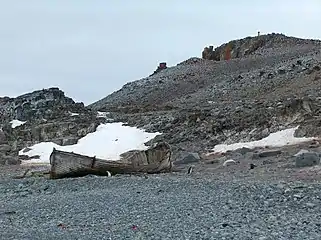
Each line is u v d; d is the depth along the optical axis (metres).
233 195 16.81
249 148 33.97
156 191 19.27
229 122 40.72
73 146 44.06
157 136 42.56
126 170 27.22
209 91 76.25
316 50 99.75
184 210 15.15
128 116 50.81
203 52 149.25
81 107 60.56
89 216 15.52
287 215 13.47
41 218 15.85
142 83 106.69
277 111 39.53
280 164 25.48
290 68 72.19
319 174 20.77
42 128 48.56
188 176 24.14
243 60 113.06
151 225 13.48
